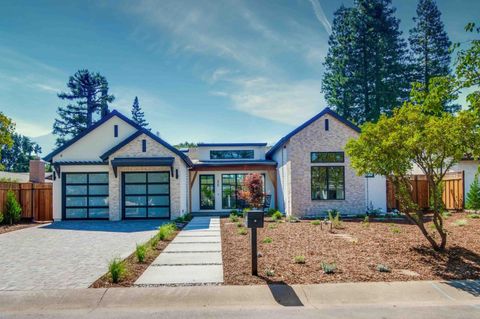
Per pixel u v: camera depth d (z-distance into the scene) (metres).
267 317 5.38
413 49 38.88
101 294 6.29
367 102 37.56
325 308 5.75
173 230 13.57
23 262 8.81
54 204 18.86
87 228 15.38
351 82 37.75
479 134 8.02
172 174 18.73
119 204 18.66
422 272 7.42
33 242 11.80
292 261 8.30
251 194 18.84
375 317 5.34
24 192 18.94
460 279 6.99
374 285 6.64
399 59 38.75
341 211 18.88
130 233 13.70
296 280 6.94
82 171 19.11
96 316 5.48
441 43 37.12
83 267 8.23
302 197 18.77
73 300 6.11
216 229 14.36
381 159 8.95
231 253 9.44
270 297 6.20
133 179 19.12
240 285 6.68
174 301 6.07
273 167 22.47
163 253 9.57
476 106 7.95
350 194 19.02
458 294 6.31
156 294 6.29
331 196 18.97
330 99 39.66
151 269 7.87
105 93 52.81
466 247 9.24
